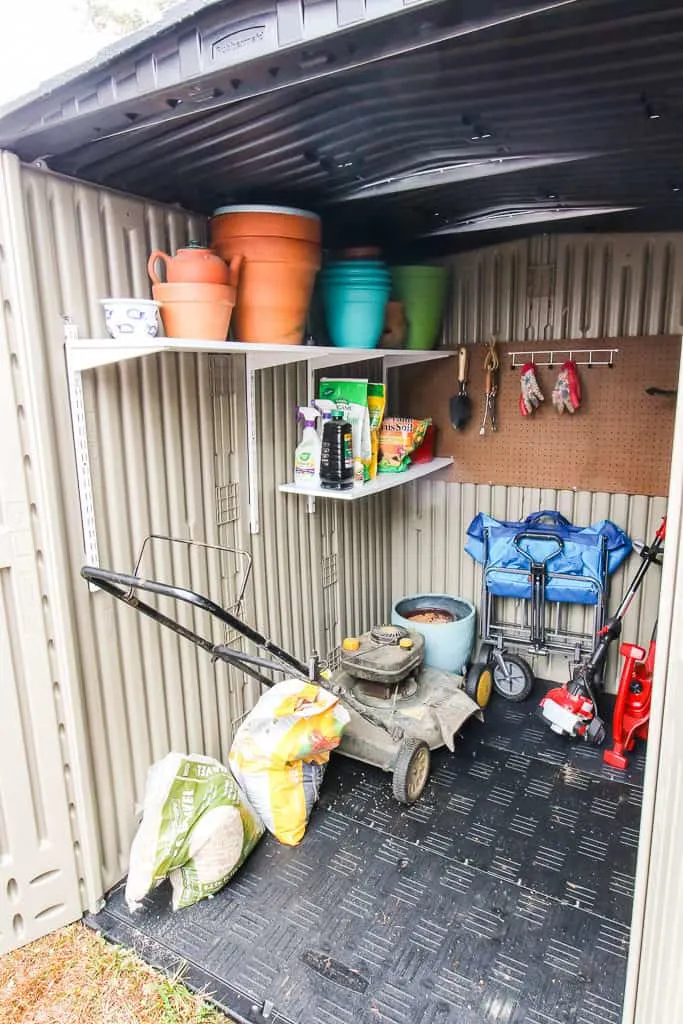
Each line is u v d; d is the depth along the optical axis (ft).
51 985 5.36
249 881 6.43
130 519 6.13
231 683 7.64
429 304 9.25
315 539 9.02
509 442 10.03
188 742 7.09
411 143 5.48
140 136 4.77
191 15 3.62
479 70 3.93
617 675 9.96
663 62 3.82
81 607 5.76
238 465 7.35
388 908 6.08
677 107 4.58
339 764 8.43
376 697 8.35
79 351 5.32
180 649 6.86
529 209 7.82
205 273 5.57
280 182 6.27
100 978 5.41
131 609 6.24
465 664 10.14
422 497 10.92
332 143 5.31
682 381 2.95
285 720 6.81
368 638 8.66
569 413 9.52
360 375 9.76
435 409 10.48
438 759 8.53
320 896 6.23
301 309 6.59
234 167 5.69
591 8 3.10
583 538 9.17
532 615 9.60
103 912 6.10
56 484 5.39
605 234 8.85
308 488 7.82
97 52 4.02
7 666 5.35
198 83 3.87
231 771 7.34
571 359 9.36
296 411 8.27
